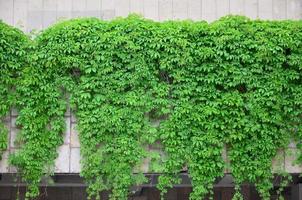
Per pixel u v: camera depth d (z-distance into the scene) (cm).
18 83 922
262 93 920
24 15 1015
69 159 929
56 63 920
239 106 920
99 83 918
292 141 934
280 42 920
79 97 920
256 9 1016
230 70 918
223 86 923
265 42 919
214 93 921
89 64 920
